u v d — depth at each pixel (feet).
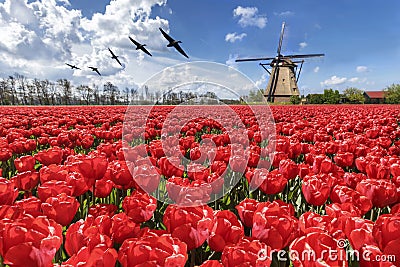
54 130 25.68
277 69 179.52
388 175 10.97
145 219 7.64
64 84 284.00
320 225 6.29
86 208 9.72
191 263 6.63
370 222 6.55
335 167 11.70
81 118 39.99
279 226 6.02
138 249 4.75
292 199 11.66
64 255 7.46
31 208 7.48
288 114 50.72
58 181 8.86
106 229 6.57
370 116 45.75
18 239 5.15
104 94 278.46
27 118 40.93
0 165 16.62
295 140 19.56
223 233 6.23
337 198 8.66
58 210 7.02
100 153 14.87
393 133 23.81
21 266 4.94
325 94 237.25
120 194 11.92
